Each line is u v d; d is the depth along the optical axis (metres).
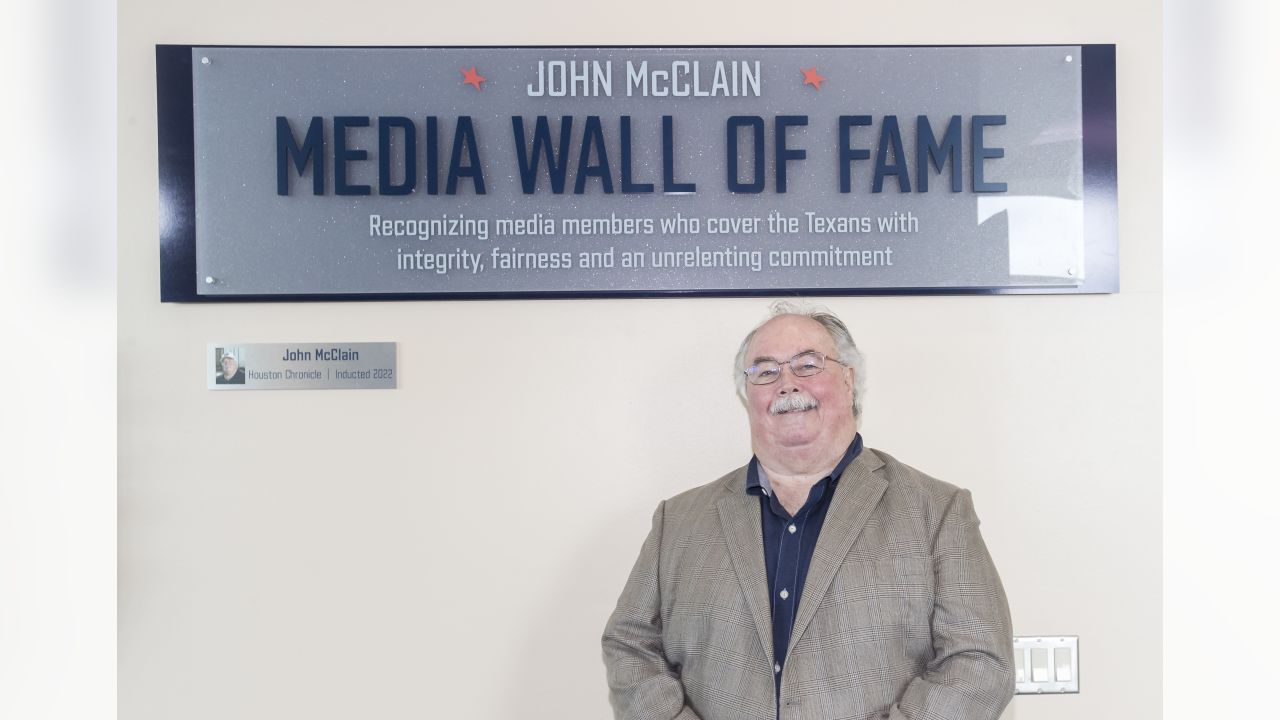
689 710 1.70
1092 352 2.05
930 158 2.04
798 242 2.03
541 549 2.04
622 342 2.04
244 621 2.01
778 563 1.71
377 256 2.01
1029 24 2.05
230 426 2.01
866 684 1.61
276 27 2.02
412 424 2.03
